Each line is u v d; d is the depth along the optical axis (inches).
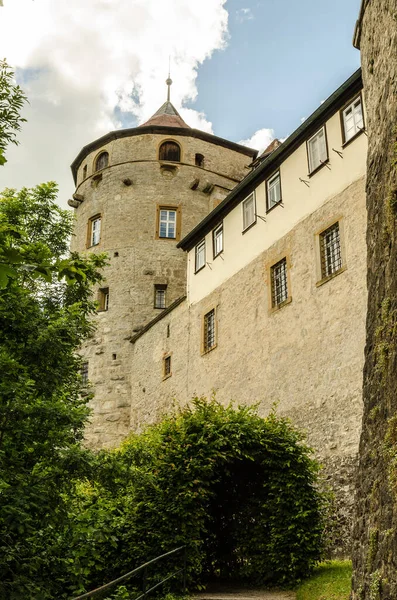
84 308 519.8
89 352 1232.2
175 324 1055.6
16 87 377.7
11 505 315.6
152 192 1317.7
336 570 453.7
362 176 672.4
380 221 377.7
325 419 646.5
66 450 360.8
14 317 358.6
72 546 365.7
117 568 435.8
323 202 729.6
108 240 1300.4
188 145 1366.9
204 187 1339.8
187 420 494.3
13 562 326.3
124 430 1149.1
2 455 329.1
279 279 797.2
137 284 1249.4
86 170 1435.8
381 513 284.4
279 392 733.9
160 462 463.2
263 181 867.4
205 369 925.2
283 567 459.5
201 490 450.0
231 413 516.7
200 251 1030.4
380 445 308.3
